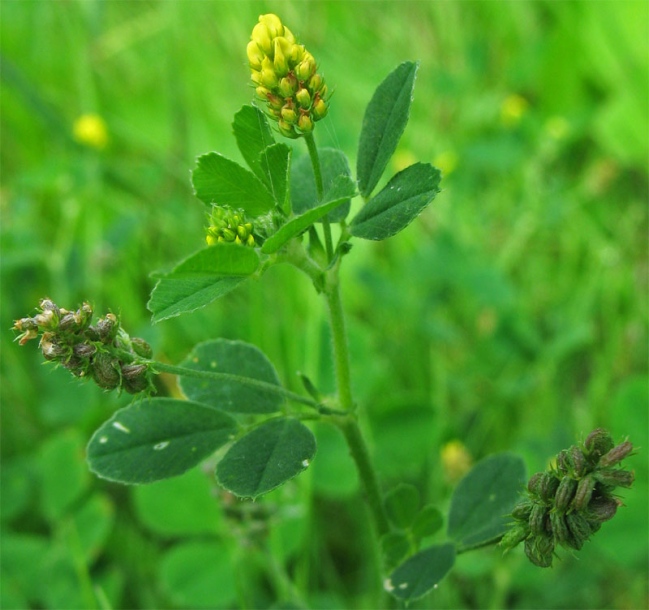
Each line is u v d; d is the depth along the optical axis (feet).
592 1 0.74
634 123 0.71
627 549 0.43
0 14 0.81
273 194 0.24
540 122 0.73
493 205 0.69
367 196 0.25
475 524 0.29
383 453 0.48
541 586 0.46
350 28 0.81
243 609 0.40
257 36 0.23
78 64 0.78
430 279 0.58
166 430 0.27
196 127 0.74
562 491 0.21
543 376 0.56
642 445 0.46
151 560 0.49
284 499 0.43
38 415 0.56
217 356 0.29
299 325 0.58
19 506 0.49
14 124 0.74
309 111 0.23
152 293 0.23
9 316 0.59
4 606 0.43
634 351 0.58
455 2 0.82
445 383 0.56
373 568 0.48
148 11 0.82
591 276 0.63
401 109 0.24
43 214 0.68
